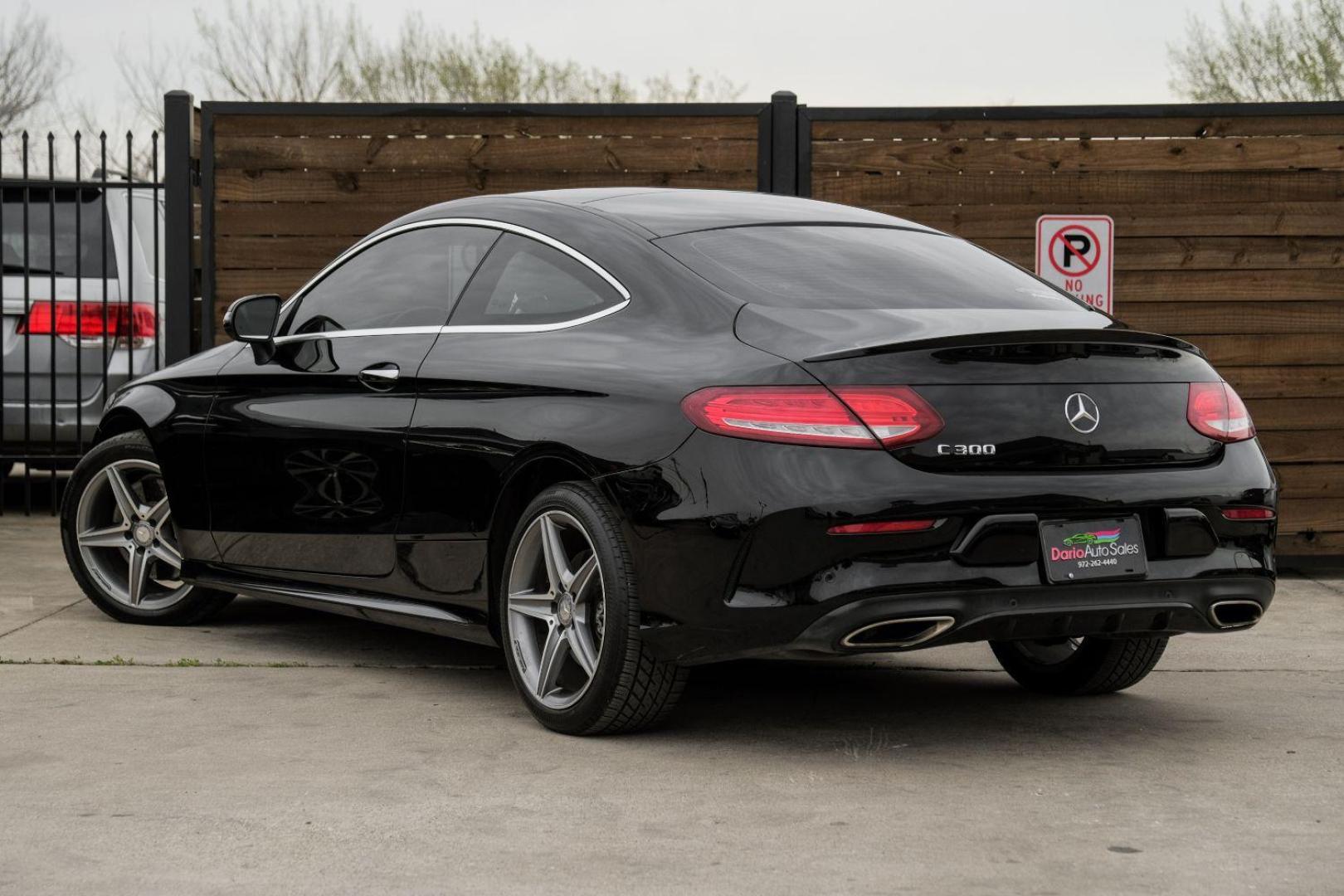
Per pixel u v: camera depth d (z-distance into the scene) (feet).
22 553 25.00
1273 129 24.50
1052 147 24.62
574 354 13.51
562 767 12.43
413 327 15.40
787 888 9.57
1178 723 14.38
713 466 12.05
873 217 15.80
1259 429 24.66
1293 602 22.15
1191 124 24.53
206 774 12.12
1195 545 12.73
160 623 18.67
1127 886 9.62
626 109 24.76
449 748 13.03
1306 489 24.66
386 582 15.46
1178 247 24.62
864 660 17.40
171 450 17.79
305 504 16.21
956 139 24.68
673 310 13.19
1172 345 12.99
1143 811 11.36
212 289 24.99
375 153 24.93
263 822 10.88
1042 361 12.37
